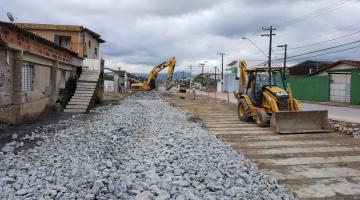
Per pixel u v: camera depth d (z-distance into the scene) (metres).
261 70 15.98
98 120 15.71
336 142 11.47
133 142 11.08
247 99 16.44
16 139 9.93
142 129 13.98
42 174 6.52
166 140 11.07
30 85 15.45
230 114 21.19
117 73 56.59
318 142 11.49
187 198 5.48
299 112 13.53
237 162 8.38
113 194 5.57
